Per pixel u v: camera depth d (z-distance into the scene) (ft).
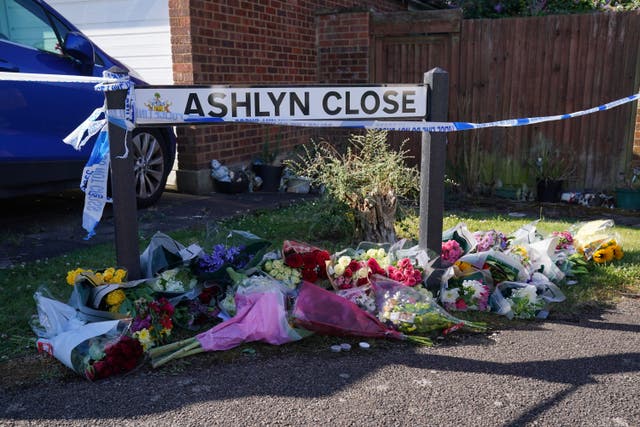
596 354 10.03
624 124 24.76
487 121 26.73
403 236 16.83
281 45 27.35
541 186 25.17
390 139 28.30
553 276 13.33
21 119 15.81
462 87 27.07
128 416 8.05
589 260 14.70
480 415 8.11
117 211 10.84
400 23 27.84
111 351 9.21
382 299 11.19
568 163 25.73
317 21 29.55
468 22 26.48
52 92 16.55
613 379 9.14
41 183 16.96
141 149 20.20
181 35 22.53
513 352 10.11
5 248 15.75
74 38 16.58
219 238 12.87
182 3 22.25
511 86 26.20
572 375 9.27
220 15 23.72
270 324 10.23
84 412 8.16
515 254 13.26
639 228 19.95
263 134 27.30
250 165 26.48
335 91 11.18
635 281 13.74
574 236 15.62
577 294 12.87
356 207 15.98
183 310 10.93
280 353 10.03
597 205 24.52
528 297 11.71
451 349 10.22
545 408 8.30
